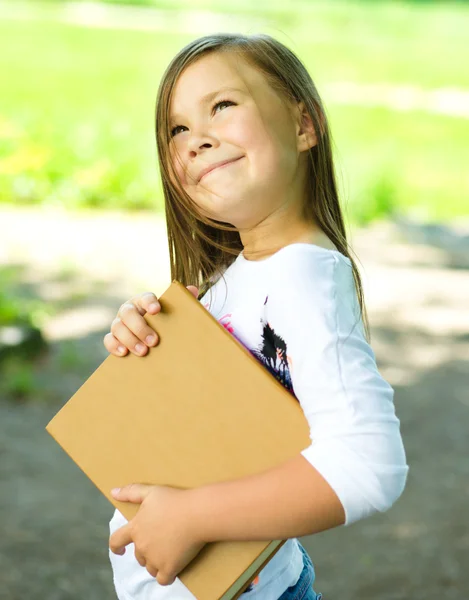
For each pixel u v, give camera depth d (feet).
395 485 3.52
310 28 62.13
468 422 14.64
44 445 12.76
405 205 30.14
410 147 37.37
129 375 4.09
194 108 4.12
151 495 3.80
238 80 4.11
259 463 3.78
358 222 27.25
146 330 4.05
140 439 4.02
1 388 14.52
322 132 4.35
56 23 54.08
